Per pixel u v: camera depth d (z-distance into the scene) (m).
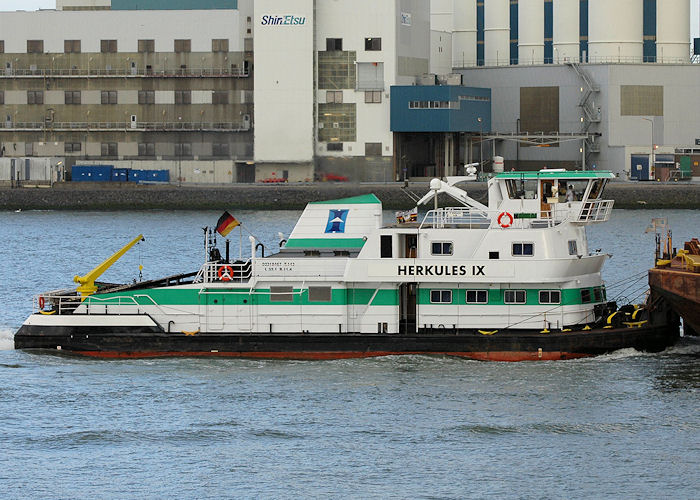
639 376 164.50
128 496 129.25
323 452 140.12
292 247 176.75
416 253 172.00
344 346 171.12
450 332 171.12
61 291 183.62
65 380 165.88
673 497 128.62
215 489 130.75
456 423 148.25
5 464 137.50
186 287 173.75
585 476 133.50
